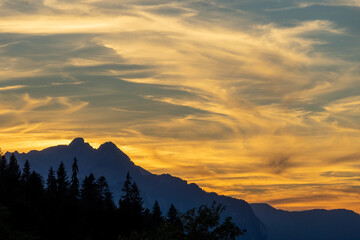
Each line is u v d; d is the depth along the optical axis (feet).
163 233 160.56
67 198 484.74
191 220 151.23
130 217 461.37
